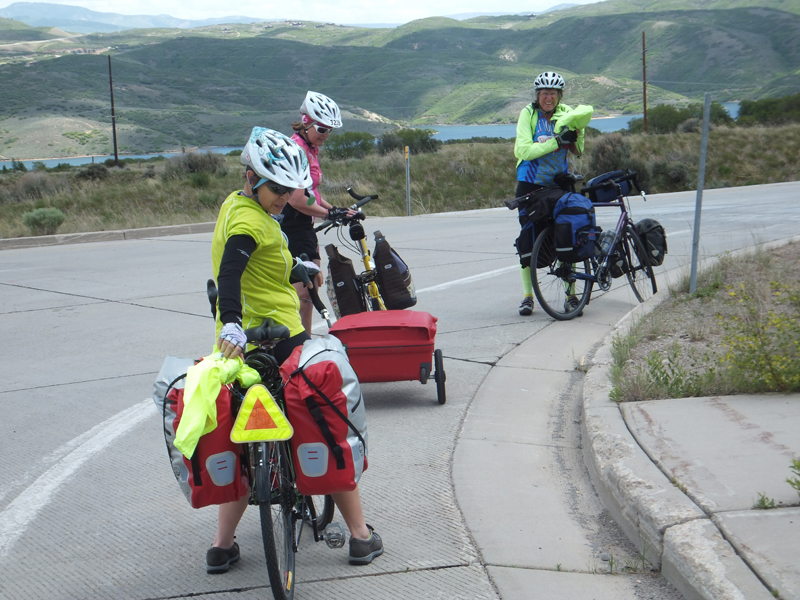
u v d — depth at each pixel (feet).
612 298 29.63
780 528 10.35
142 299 33.22
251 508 13.75
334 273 20.07
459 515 12.83
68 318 29.96
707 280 27.09
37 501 14.10
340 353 10.28
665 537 10.56
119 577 11.30
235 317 9.75
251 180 10.48
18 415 19.04
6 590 11.02
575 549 11.53
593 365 19.01
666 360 18.97
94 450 16.60
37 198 95.55
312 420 9.81
